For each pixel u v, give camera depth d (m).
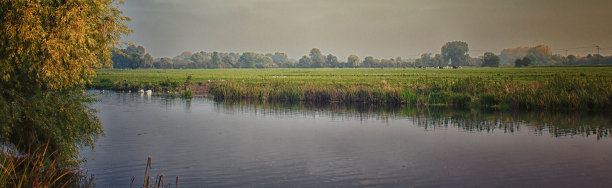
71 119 14.17
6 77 11.67
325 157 16.64
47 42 11.43
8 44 11.43
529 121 26.03
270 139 20.31
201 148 18.23
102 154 17.02
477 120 26.69
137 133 21.84
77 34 12.02
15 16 11.16
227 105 37.09
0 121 12.01
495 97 34.22
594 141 19.52
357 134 21.70
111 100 41.41
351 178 13.85
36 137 13.33
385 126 24.41
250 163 15.69
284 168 15.06
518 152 17.34
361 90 40.12
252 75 96.31
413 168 15.02
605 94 30.48
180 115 29.47
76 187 12.73
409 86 44.53
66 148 14.05
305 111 32.22
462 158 16.45
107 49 15.08
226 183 13.33
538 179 13.65
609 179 13.57
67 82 12.77
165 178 13.82
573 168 14.91
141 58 172.75
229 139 20.33
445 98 36.44
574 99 31.28
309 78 77.00
